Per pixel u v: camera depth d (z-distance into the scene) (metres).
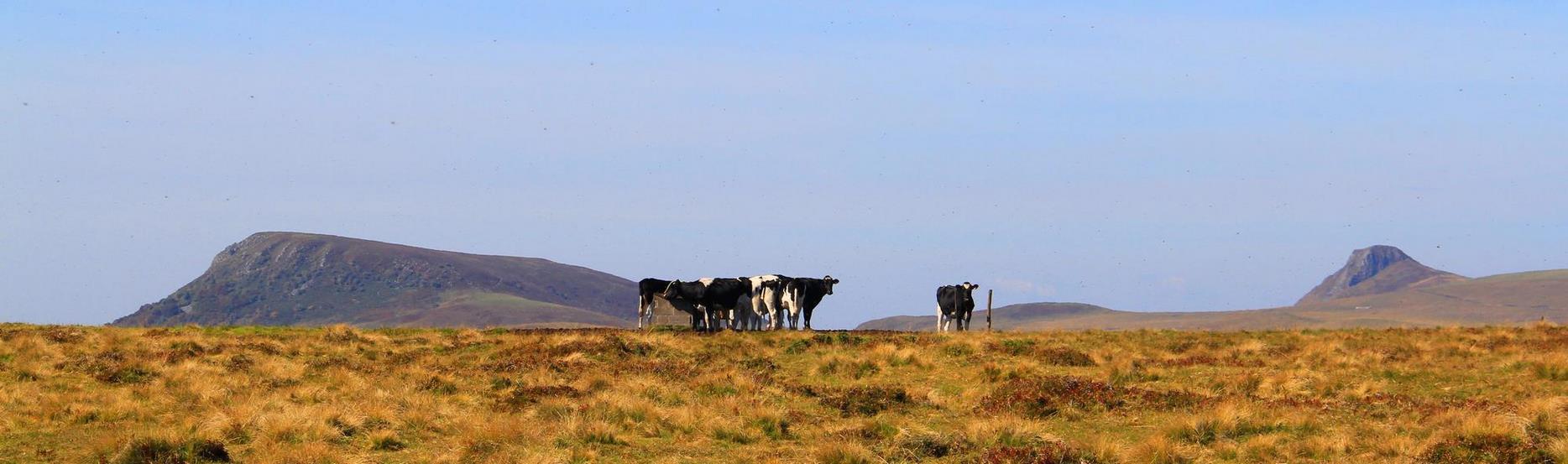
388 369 30.41
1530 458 19.06
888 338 37.00
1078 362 32.47
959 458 20.38
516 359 32.34
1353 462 19.69
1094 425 24.05
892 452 20.44
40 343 31.75
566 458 19.86
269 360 31.27
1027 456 19.98
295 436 20.94
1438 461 19.39
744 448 21.44
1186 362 32.09
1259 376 28.70
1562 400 23.20
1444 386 27.97
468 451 20.31
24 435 21.50
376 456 20.31
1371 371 29.92
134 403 24.22
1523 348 33.00
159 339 33.91
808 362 33.44
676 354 34.19
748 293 44.66
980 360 32.91
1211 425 22.09
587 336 36.34
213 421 21.55
